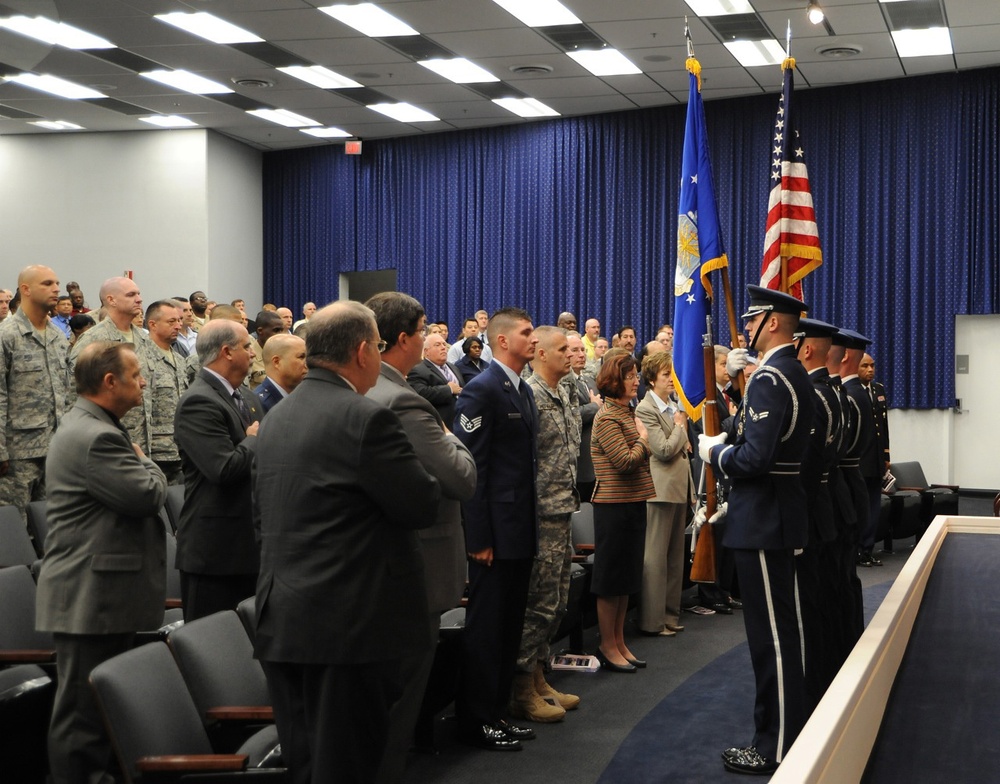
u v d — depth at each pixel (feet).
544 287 45.29
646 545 18.58
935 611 9.78
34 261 47.91
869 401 23.80
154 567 10.58
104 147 47.16
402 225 48.42
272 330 19.27
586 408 23.35
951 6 29.78
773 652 11.51
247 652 9.93
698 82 17.30
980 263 37.63
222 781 7.76
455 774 11.87
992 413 38.52
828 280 39.83
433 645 10.36
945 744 6.14
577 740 13.06
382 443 7.71
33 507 14.84
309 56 35.22
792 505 11.48
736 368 12.80
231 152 48.32
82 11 30.53
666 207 42.80
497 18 31.24
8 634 11.05
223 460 11.39
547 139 44.96
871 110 38.86
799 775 4.34
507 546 12.37
